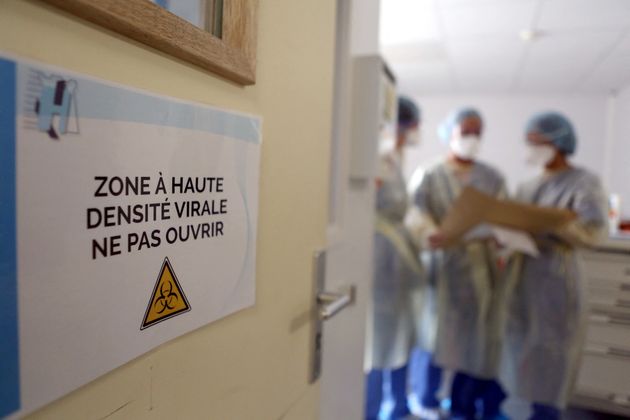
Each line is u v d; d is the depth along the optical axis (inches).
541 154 64.2
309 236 21.6
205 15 12.9
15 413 8.5
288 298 19.9
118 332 10.7
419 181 72.3
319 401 26.3
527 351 60.9
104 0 9.1
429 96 126.3
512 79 101.7
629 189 71.7
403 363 67.9
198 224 13.2
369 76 33.0
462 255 67.1
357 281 35.3
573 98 97.7
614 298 62.4
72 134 9.1
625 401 61.5
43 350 8.9
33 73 8.3
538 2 61.9
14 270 8.2
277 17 17.1
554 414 60.6
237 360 16.2
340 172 30.3
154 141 11.3
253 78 14.6
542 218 57.6
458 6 65.8
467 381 69.9
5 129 7.9
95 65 9.6
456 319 66.9
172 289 12.4
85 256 9.6
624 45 66.7
